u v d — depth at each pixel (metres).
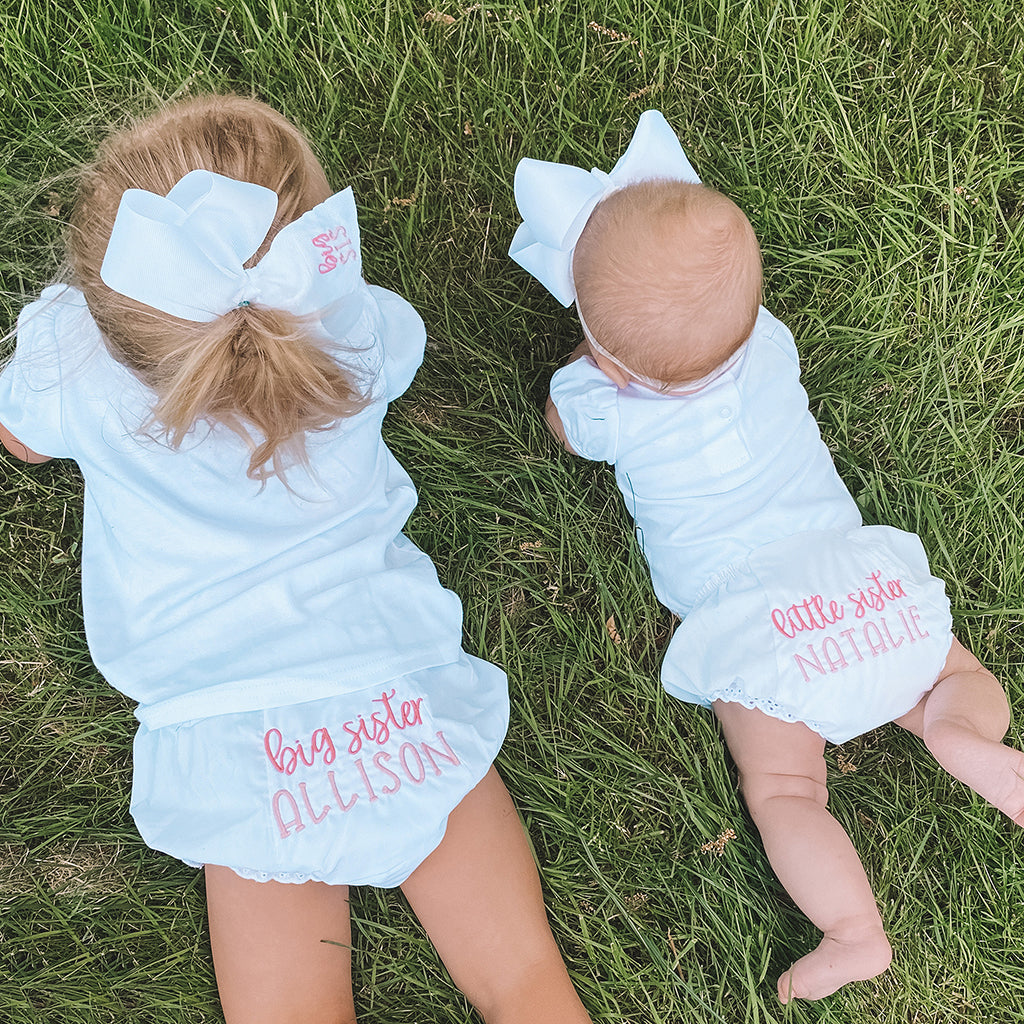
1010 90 1.86
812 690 1.39
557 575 1.69
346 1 1.72
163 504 1.19
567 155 1.80
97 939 1.51
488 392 1.74
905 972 1.58
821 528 1.49
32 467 1.62
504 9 1.77
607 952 1.55
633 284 1.34
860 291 1.80
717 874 1.57
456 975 1.37
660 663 1.67
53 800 1.55
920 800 1.66
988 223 1.83
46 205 1.68
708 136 1.83
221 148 1.17
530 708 1.62
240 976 1.29
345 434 1.28
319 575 1.24
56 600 1.58
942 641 1.43
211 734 1.20
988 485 1.73
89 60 1.68
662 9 1.81
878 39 1.86
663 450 1.48
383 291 1.55
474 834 1.35
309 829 1.18
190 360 1.07
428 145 1.76
